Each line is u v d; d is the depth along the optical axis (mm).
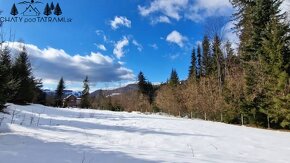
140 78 75875
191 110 38688
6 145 6961
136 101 71312
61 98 77625
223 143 10734
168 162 6086
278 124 22875
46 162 5316
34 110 22875
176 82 61875
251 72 25812
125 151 7242
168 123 18969
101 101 78688
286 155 8680
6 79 12930
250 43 28609
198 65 66375
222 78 38812
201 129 15977
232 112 27359
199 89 39250
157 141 10547
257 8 28062
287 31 22234
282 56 21453
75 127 13250
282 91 20469
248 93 25438
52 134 10055
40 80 55188
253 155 8508
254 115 24250
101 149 7340
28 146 7031
